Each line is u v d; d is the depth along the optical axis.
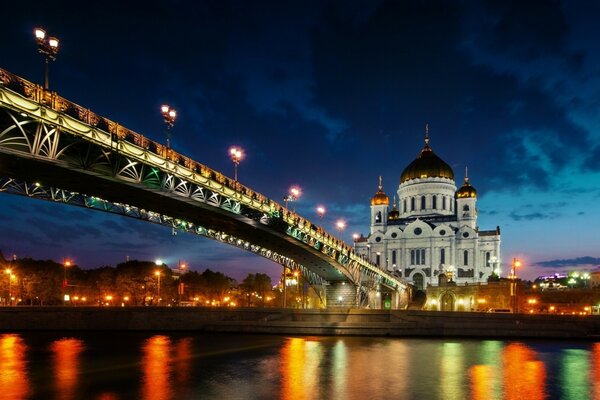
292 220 83.12
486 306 135.88
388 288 155.00
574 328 74.62
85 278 153.88
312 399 32.72
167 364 47.19
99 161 46.47
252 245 96.62
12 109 35.38
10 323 82.56
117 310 85.19
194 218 70.62
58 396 33.28
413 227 194.25
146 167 51.03
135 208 64.44
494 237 189.12
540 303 124.12
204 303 162.12
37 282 124.38
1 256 122.12
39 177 47.81
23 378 39.75
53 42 38.28
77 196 56.88
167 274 153.88
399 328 77.75
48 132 38.88
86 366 45.91
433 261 189.00
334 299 126.44
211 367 45.47
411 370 44.09
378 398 33.09
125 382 38.16
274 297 187.62
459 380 39.53
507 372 43.28
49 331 82.69
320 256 101.44
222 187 62.75
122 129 46.38
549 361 50.25
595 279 179.38
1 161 42.16
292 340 70.88
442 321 82.06
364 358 51.81
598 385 38.06
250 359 50.66
